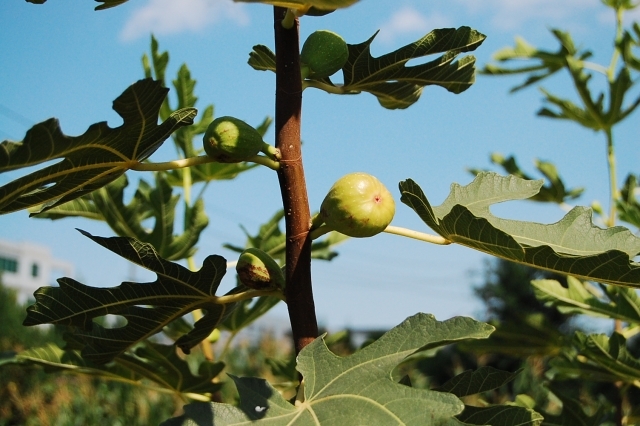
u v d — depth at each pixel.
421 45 0.59
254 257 0.53
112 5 0.49
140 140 0.49
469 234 0.51
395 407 0.43
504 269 4.39
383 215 0.51
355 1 0.40
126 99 0.45
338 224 0.51
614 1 1.15
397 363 0.45
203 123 0.90
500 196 0.60
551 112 1.14
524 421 0.52
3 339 3.15
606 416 0.92
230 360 2.87
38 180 0.48
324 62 0.56
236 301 0.54
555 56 1.20
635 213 0.92
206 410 0.44
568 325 4.04
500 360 3.68
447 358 3.92
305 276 0.52
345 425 0.43
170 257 0.84
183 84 0.89
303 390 0.47
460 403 0.41
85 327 0.56
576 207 0.57
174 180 0.90
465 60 0.62
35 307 0.53
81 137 0.46
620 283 0.49
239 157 0.51
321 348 0.47
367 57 0.58
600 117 1.08
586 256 0.48
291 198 0.52
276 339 3.65
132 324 0.56
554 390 0.79
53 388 2.47
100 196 0.82
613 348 0.75
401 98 0.65
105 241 0.50
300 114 0.53
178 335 0.84
